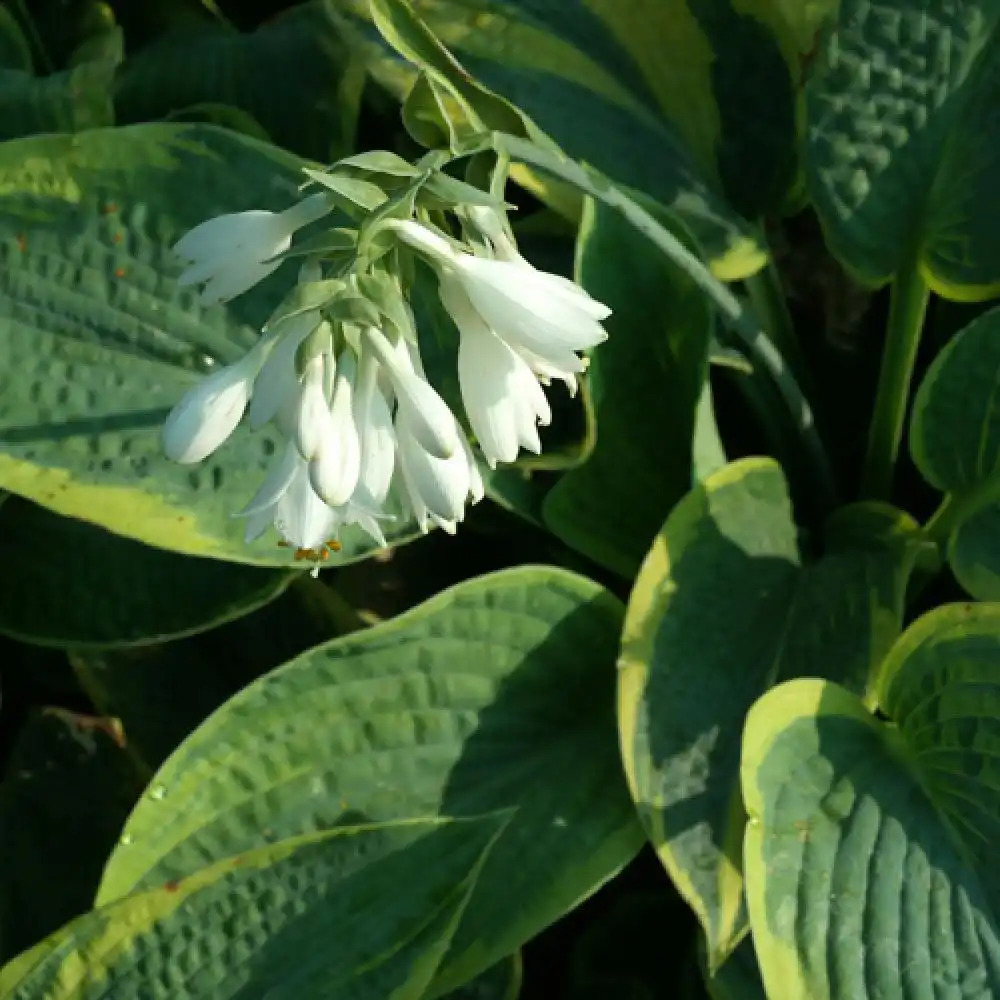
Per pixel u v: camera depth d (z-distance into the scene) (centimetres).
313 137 105
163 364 95
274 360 80
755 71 103
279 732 93
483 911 92
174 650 103
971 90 99
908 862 90
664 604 94
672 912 103
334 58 105
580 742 96
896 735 95
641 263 99
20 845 101
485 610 94
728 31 102
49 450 93
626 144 102
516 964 96
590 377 98
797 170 104
